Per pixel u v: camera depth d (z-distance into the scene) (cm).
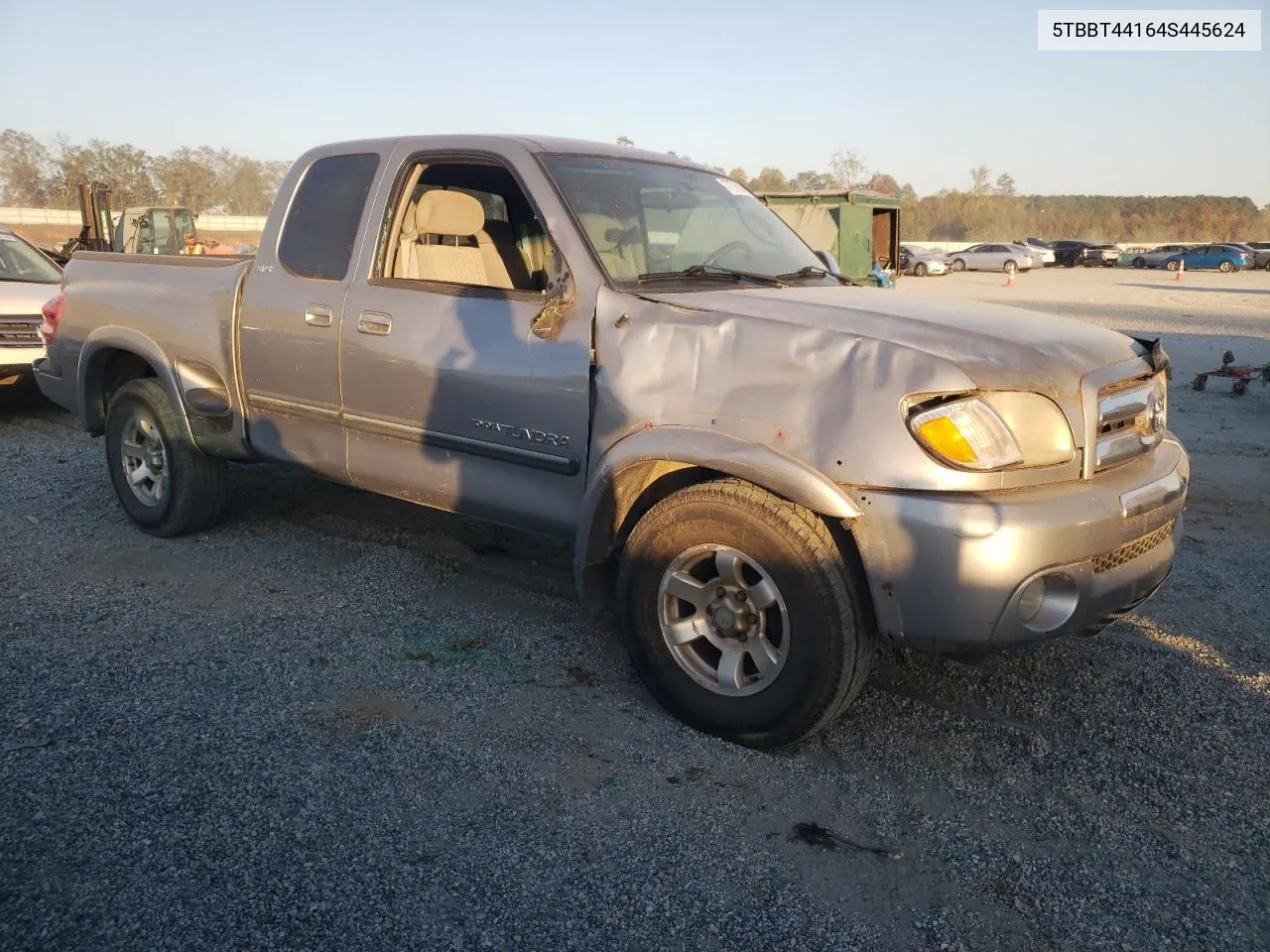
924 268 4303
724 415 321
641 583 346
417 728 341
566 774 316
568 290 365
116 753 320
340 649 402
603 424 351
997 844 286
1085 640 421
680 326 336
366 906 253
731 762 326
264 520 569
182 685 367
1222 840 289
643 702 366
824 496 298
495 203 461
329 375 436
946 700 371
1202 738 345
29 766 311
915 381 293
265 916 248
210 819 286
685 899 260
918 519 290
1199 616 451
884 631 305
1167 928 253
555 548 530
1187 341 1617
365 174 437
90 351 540
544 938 245
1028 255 4534
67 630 414
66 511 583
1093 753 336
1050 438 303
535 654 402
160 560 501
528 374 370
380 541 536
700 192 446
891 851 282
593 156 417
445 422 399
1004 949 245
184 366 495
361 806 295
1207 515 612
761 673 326
